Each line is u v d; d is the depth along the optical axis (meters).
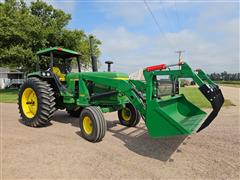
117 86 4.54
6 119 6.92
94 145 4.30
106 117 7.35
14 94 18.02
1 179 2.88
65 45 19.08
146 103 3.80
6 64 18.59
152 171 3.19
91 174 3.06
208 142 4.52
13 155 3.71
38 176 2.98
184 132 3.37
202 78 4.24
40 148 4.07
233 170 3.24
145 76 3.82
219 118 7.05
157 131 3.67
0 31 16.20
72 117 7.29
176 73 3.70
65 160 3.53
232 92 21.06
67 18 19.72
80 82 5.45
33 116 5.80
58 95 5.98
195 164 3.45
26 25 16.78
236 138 4.80
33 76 6.44
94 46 22.62
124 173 3.11
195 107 4.80
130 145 4.33
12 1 19.23
